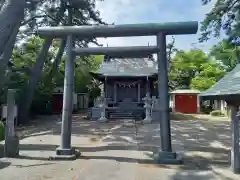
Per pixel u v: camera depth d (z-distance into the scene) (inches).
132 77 819.4
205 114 1048.8
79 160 282.8
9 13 274.8
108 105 821.2
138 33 291.0
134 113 753.0
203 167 260.2
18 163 267.4
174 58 1288.1
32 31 661.3
